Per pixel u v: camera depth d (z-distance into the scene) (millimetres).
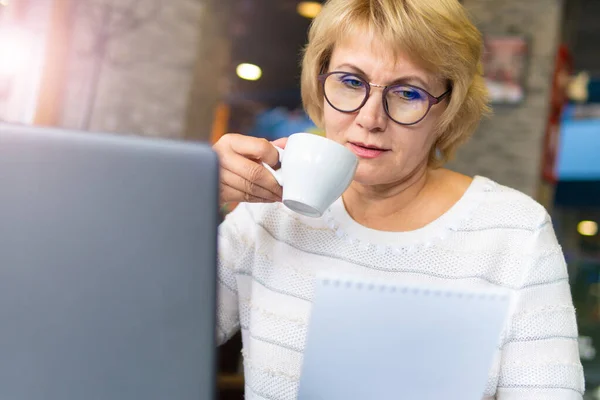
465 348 604
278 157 864
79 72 3707
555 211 11102
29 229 439
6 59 3213
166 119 4039
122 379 449
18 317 438
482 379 617
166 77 4039
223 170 855
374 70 877
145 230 453
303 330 956
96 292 446
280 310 979
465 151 5680
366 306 597
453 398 625
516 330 909
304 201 792
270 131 10531
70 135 446
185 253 458
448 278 947
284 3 7719
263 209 1049
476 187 1006
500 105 5594
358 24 884
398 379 623
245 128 10430
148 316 453
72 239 444
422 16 854
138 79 3938
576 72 9984
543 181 5918
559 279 943
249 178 844
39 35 3301
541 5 5531
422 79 886
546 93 5508
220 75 4473
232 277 1064
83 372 444
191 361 459
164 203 456
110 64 3812
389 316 598
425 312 595
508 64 5520
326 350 618
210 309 462
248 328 1038
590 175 10602
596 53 9375
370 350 613
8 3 3205
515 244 955
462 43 893
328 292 598
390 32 854
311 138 788
